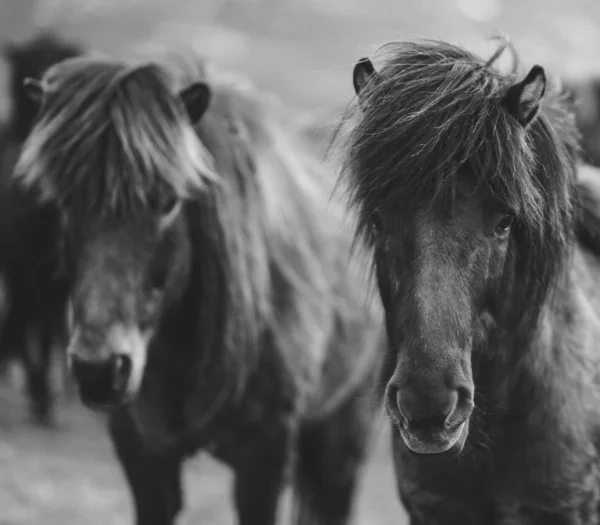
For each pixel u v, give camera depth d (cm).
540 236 525
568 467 562
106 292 642
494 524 573
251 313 732
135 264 654
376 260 526
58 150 661
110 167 650
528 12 4509
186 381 736
